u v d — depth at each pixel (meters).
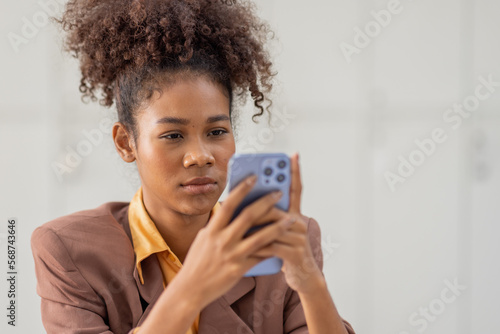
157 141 1.27
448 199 3.46
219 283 0.95
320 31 3.45
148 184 1.33
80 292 1.38
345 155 3.49
